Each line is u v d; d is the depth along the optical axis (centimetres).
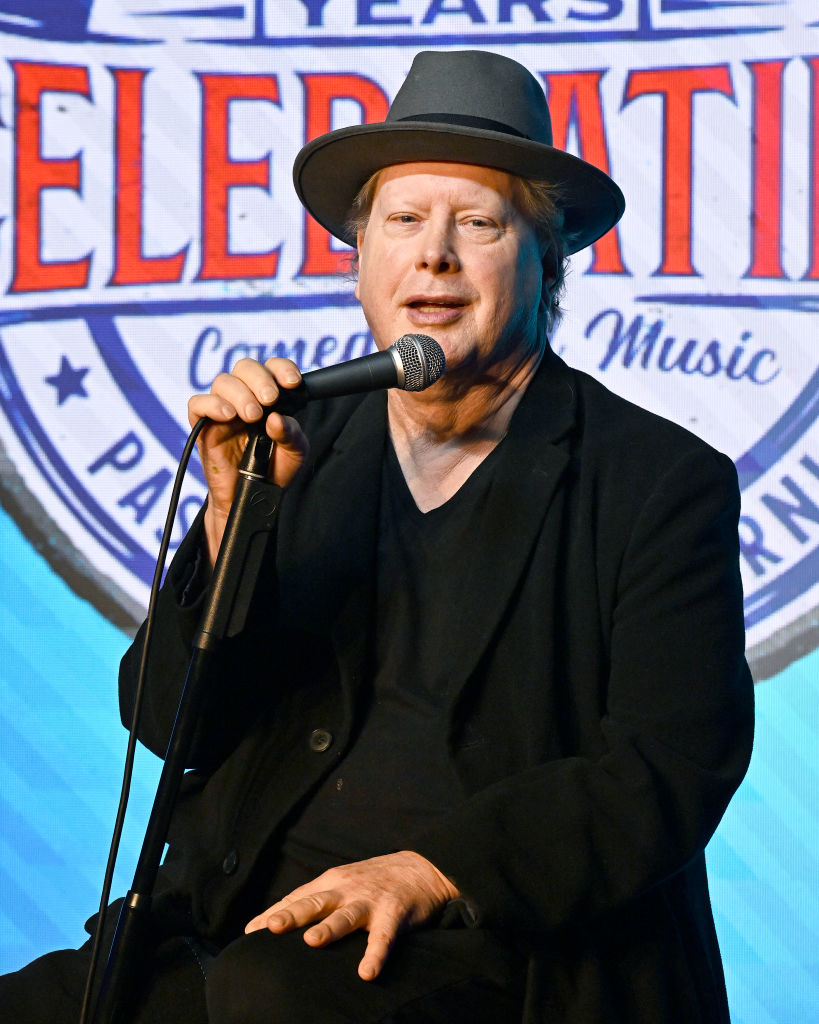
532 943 419
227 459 441
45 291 846
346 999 372
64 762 830
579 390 531
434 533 505
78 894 824
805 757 789
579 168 509
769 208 809
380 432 533
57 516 838
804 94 808
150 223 848
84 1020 400
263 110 846
